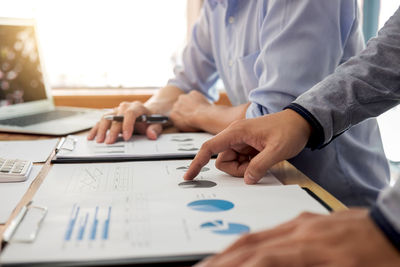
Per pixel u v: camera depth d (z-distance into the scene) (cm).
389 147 198
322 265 28
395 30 67
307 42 83
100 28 201
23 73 134
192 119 101
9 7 191
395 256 28
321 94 63
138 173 63
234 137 59
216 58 125
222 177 61
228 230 40
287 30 84
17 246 36
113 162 71
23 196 54
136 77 209
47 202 48
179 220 42
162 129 105
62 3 196
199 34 131
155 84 211
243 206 46
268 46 86
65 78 203
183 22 207
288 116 61
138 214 44
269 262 28
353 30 94
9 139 96
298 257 28
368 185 93
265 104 82
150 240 38
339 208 47
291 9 86
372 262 28
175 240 38
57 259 34
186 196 50
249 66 104
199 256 35
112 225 41
